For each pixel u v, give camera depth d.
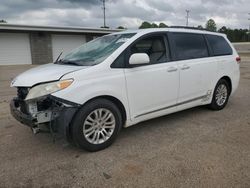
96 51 4.21
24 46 20.19
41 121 3.37
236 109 5.84
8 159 3.55
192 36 5.05
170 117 5.28
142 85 4.09
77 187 2.87
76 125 3.50
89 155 3.63
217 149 3.73
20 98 3.69
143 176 3.05
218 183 2.88
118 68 3.84
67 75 3.44
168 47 4.54
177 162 3.37
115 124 3.87
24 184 2.95
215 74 5.40
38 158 3.57
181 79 4.65
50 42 21.31
